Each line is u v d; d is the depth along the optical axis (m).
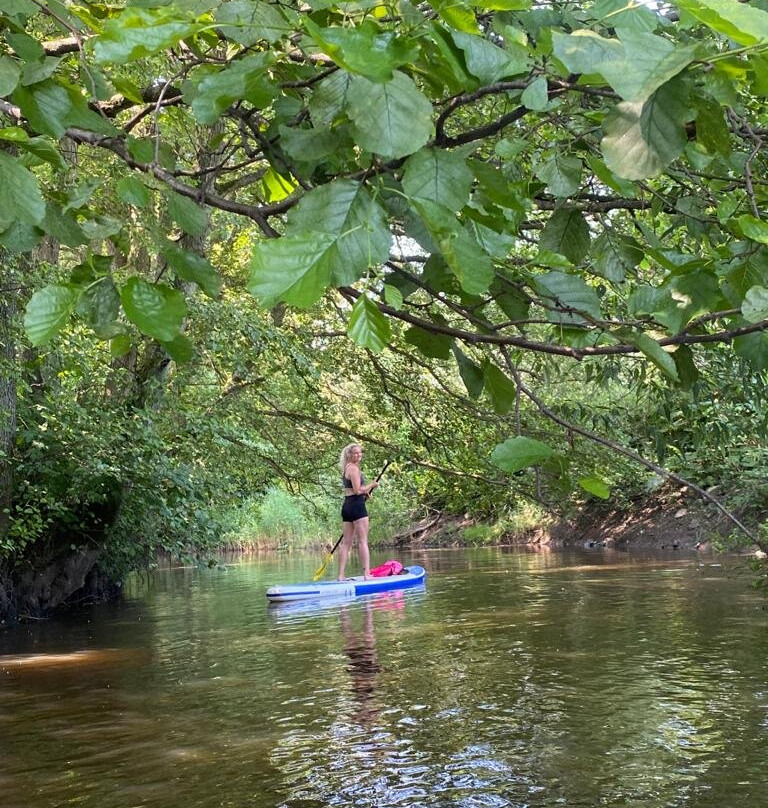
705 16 0.87
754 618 9.23
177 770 4.90
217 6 1.29
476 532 26.34
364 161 1.39
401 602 12.16
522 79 1.34
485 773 4.75
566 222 1.75
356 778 4.72
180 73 1.71
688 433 4.81
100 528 12.67
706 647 7.81
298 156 1.37
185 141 5.60
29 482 11.48
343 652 8.29
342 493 14.45
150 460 11.09
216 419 11.44
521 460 1.23
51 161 1.38
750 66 1.08
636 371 3.94
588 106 1.75
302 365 10.11
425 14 1.17
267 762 5.01
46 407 10.32
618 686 6.53
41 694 6.88
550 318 1.69
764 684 6.40
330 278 1.09
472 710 6.01
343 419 12.23
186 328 10.22
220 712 6.15
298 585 13.20
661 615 9.73
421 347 1.82
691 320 1.58
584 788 4.50
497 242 1.40
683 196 2.09
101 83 1.63
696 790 4.42
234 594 14.50
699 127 1.17
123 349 1.64
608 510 23.25
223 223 10.94
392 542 27.92
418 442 9.27
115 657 8.50
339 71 1.31
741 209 1.90
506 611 10.66
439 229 1.12
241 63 1.22
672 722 5.57
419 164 1.25
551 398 6.71
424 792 4.50
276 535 27.12
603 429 6.43
